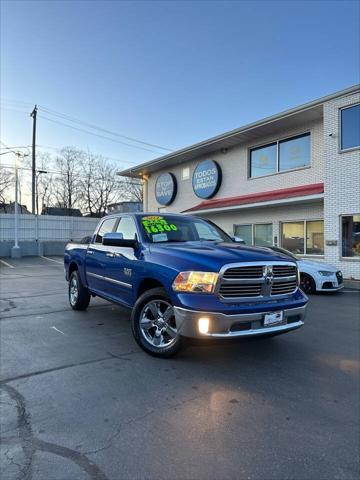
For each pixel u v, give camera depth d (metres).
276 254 4.92
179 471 2.54
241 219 18.11
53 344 5.40
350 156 12.97
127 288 5.45
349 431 3.09
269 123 15.59
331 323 6.87
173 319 4.60
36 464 2.61
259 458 2.70
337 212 13.29
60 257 27.11
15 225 26.64
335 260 13.33
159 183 24.09
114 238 5.42
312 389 3.91
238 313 4.11
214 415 3.33
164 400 3.62
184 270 4.34
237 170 18.61
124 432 3.04
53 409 3.43
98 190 51.00
